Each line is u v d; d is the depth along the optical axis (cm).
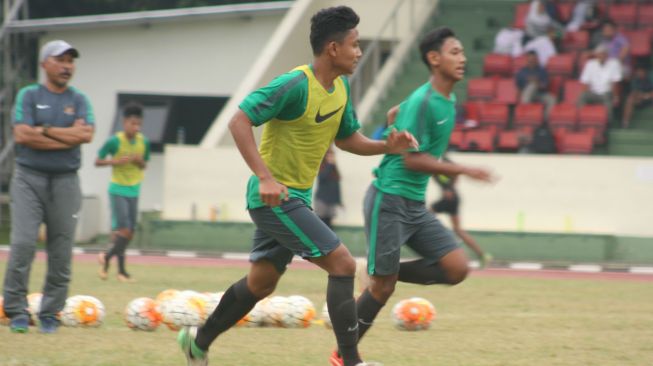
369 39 8156
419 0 8238
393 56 7856
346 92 2025
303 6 7744
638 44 7462
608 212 6400
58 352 2362
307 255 1961
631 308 3691
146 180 8119
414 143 2034
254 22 8269
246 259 6181
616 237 6291
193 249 6831
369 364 1978
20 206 2709
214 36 8281
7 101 8156
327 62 1948
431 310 2953
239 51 8269
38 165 2702
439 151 2502
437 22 8212
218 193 6931
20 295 2739
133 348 2452
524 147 6788
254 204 1980
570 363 2338
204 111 8450
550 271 5706
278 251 2020
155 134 8125
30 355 2308
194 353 2094
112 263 5681
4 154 8069
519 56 7375
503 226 6506
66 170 2730
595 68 7006
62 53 2703
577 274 5519
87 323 2886
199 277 4809
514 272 5591
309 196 2025
